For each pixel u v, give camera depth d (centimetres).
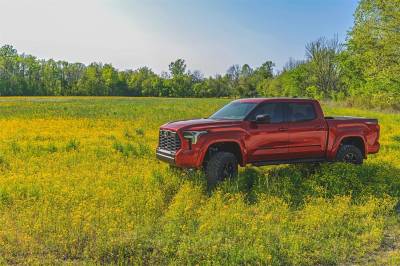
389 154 1216
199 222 623
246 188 830
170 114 3038
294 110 920
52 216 615
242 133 845
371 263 504
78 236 555
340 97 5841
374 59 2056
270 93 10156
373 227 614
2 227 577
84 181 815
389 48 1961
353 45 2262
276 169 968
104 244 528
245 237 562
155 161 1048
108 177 855
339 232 602
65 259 507
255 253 505
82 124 2173
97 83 12938
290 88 8288
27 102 5719
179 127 827
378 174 919
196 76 14800
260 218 630
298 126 909
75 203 689
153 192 754
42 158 1077
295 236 562
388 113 3494
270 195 759
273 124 884
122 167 964
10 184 805
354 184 826
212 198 721
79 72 13962
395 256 513
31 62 13238
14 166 982
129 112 3281
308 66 7862
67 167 991
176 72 14638
